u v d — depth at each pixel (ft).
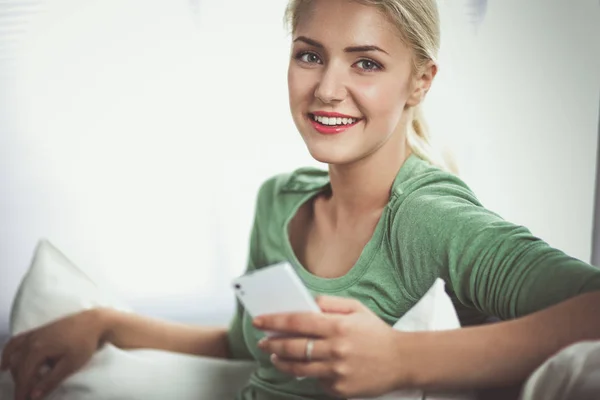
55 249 4.05
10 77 5.01
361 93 2.96
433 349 2.49
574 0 4.99
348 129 3.05
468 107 5.06
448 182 3.17
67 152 5.15
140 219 5.27
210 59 5.15
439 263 2.91
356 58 2.97
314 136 3.11
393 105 3.03
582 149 5.12
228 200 5.32
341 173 3.23
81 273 4.03
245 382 3.75
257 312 2.58
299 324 2.48
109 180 5.22
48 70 5.04
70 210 5.20
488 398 2.71
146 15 5.06
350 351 2.45
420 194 3.08
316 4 2.99
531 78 5.05
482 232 2.77
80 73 5.07
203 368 3.73
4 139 5.08
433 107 5.04
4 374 3.69
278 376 3.47
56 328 3.68
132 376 3.62
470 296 2.81
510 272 2.65
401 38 2.97
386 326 2.57
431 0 3.09
